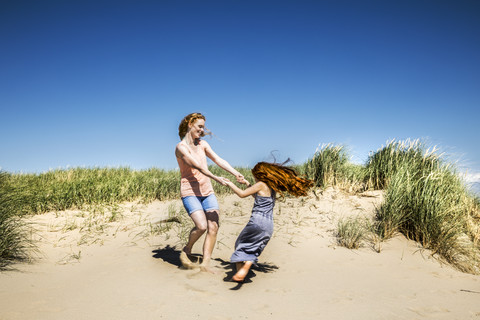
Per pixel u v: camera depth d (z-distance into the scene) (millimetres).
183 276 3803
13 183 9508
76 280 3676
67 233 5559
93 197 7703
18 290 3311
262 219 3678
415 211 5387
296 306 3080
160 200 8047
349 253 4750
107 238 5340
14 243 4391
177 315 2830
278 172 3715
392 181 6035
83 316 2781
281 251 4793
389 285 3723
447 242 5012
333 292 3453
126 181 8633
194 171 4027
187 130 4055
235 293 3348
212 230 4059
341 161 7805
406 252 4867
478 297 3455
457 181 6777
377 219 5848
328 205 6539
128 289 3400
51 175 10945
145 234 5516
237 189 3785
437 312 3037
